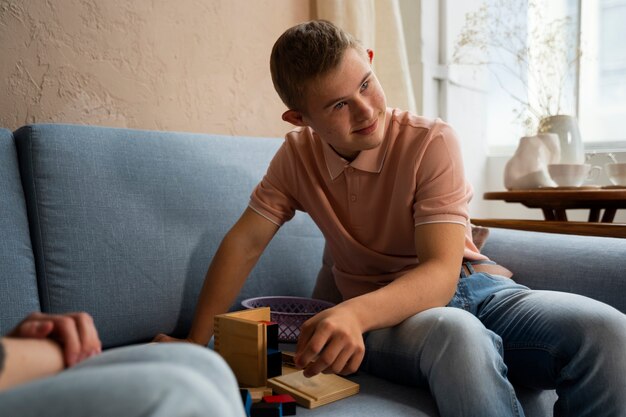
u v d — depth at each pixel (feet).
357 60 2.99
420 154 3.26
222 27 4.73
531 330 2.93
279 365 2.82
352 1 5.24
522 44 6.79
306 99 3.05
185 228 3.69
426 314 2.76
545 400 3.19
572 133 5.20
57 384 1.14
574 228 4.09
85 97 4.04
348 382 2.73
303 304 4.00
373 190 3.40
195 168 3.86
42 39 3.84
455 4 6.76
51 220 3.25
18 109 3.77
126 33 4.20
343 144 3.17
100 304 3.31
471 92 7.07
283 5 5.16
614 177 4.77
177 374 1.16
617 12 6.21
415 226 3.18
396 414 2.45
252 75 4.96
